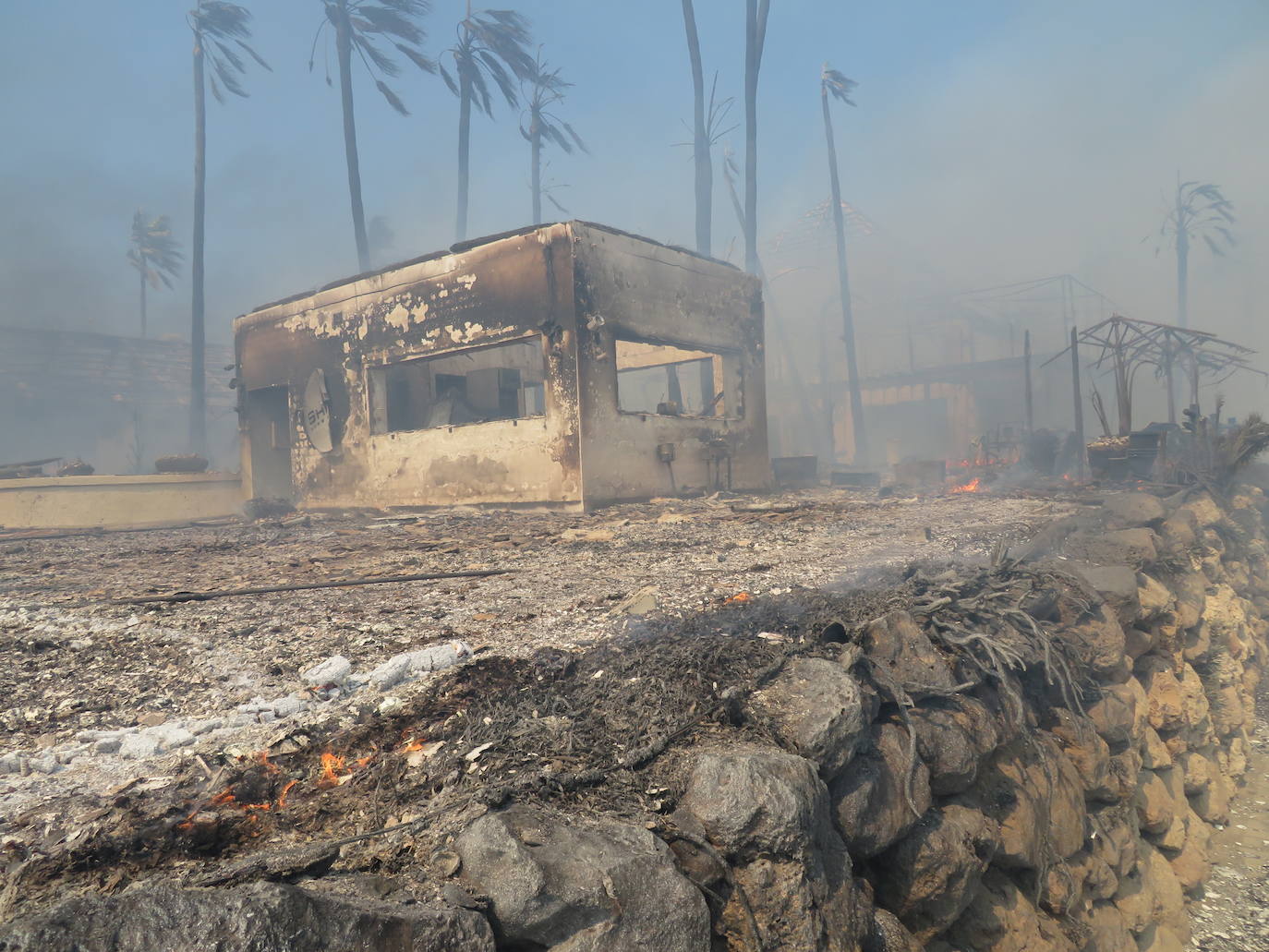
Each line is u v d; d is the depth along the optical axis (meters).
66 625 4.89
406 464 16.69
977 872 2.94
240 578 7.06
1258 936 5.43
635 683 2.84
